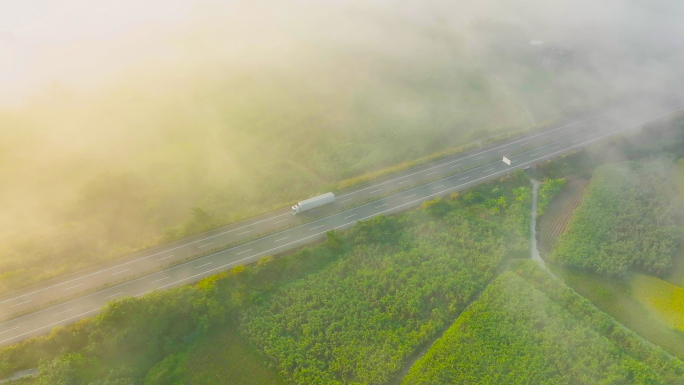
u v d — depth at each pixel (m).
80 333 87.75
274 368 85.50
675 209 125.94
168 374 83.94
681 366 83.00
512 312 92.75
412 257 108.94
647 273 109.19
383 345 87.75
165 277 102.56
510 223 120.94
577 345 85.81
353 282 102.19
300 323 93.19
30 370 83.31
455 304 97.06
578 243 113.69
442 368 81.62
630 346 88.06
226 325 94.12
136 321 87.75
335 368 83.56
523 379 79.19
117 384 79.62
